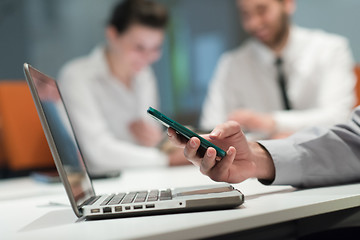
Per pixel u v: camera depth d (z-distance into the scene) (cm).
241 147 55
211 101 237
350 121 63
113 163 191
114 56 219
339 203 44
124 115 224
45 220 45
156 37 221
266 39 220
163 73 263
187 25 270
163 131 228
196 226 34
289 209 40
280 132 183
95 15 256
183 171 111
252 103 230
